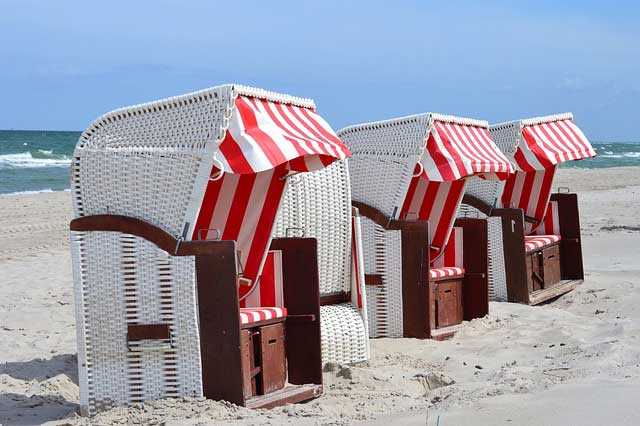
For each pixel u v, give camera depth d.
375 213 9.70
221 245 6.24
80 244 6.47
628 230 20.28
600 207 27.00
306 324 7.24
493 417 5.12
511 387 5.99
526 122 12.48
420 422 5.24
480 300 10.58
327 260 8.45
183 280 6.30
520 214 11.95
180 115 6.44
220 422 5.76
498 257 12.09
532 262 12.43
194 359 6.31
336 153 6.89
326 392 7.11
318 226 8.34
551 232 13.66
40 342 9.53
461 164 9.77
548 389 5.68
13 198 31.28
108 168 6.52
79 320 6.44
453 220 10.54
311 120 7.35
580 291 12.80
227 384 6.27
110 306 6.41
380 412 6.14
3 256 17.66
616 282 13.23
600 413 4.91
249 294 7.46
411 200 10.79
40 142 94.19
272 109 6.98
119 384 6.41
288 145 6.43
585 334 9.20
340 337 8.21
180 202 6.32
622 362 6.88
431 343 9.32
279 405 6.66
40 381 7.80
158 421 5.90
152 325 6.32
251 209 7.42
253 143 6.27
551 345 8.71
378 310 9.69
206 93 6.31
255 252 7.38
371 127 10.03
